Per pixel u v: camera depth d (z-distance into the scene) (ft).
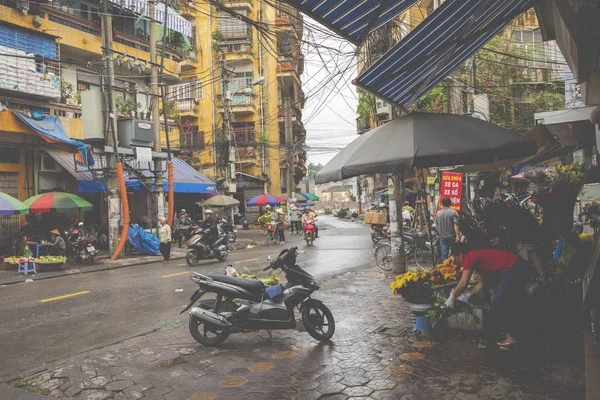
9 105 55.31
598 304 12.64
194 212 97.60
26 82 55.21
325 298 28.48
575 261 18.37
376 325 21.71
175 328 23.13
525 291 18.37
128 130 58.70
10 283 41.37
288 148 132.05
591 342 16.03
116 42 70.38
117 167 56.08
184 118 114.01
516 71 77.61
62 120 61.26
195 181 81.76
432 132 18.60
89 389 15.35
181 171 83.61
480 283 18.20
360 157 18.63
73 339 21.62
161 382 15.74
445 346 18.13
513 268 17.17
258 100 121.90
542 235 19.61
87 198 69.36
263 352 18.62
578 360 15.90
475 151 17.69
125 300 30.30
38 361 18.58
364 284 33.17
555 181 21.24
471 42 20.65
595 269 12.16
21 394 15.14
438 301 19.42
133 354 18.83
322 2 14.42
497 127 19.47
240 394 14.44
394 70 19.38
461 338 18.94
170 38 81.56
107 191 57.72
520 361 16.11
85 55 66.74
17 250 55.06
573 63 15.66
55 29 60.13
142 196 78.89
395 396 13.80
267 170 125.39
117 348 19.75
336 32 16.65
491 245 19.58
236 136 121.90
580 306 17.58
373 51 32.01
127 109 69.36
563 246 19.70
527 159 30.58
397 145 18.29
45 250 54.13
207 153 112.37
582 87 16.67
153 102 64.95
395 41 31.65
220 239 51.44
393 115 37.50
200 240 49.90
